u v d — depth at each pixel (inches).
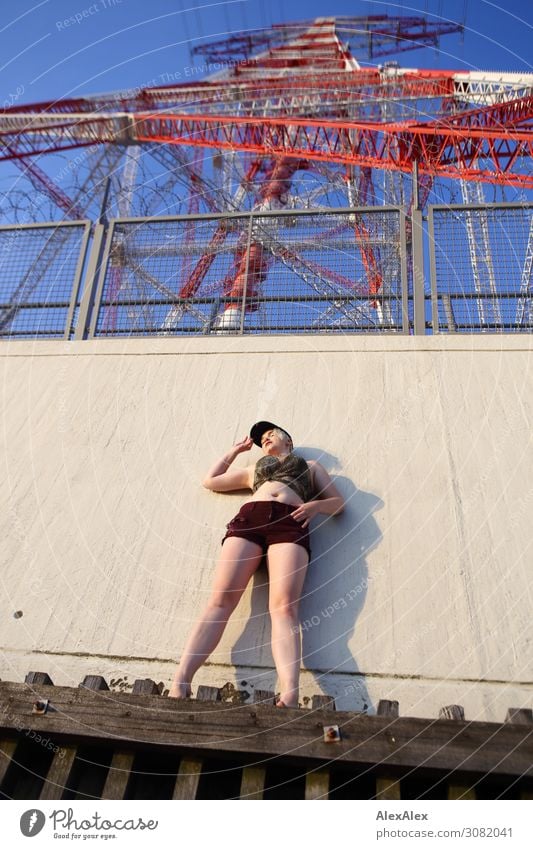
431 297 176.9
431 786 85.7
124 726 86.7
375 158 725.9
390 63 810.2
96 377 173.5
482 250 179.8
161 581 129.7
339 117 788.0
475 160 698.2
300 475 135.5
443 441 147.4
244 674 113.0
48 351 181.8
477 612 118.1
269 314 181.9
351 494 140.0
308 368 167.8
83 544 137.9
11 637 122.4
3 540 140.2
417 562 126.9
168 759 90.4
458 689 108.2
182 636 120.1
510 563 125.0
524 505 134.0
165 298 189.8
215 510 141.4
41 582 131.6
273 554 120.4
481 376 159.6
